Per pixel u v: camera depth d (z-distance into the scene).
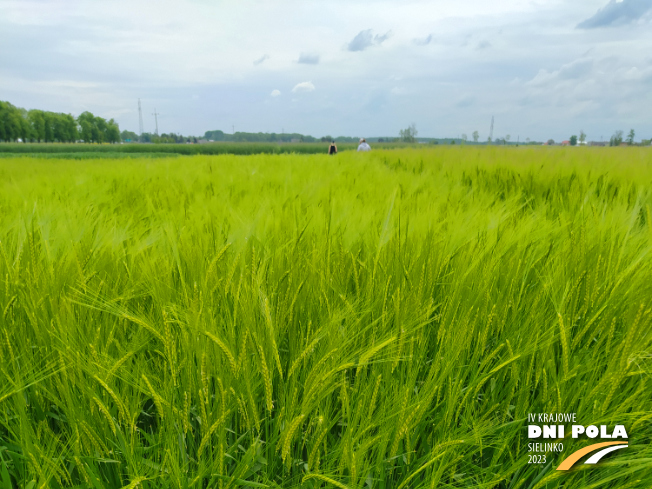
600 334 1.27
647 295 1.25
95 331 1.13
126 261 1.50
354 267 1.35
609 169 4.93
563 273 1.39
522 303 1.34
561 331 1.03
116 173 5.53
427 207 2.38
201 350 1.03
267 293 1.25
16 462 0.97
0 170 6.74
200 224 1.86
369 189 3.57
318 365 0.97
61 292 1.22
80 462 0.91
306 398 0.94
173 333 1.15
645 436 1.02
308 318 1.24
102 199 3.17
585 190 3.67
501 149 11.88
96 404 0.99
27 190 3.40
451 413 1.02
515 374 1.11
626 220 1.78
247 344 1.10
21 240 1.47
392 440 1.04
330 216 1.77
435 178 4.88
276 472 1.06
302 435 1.06
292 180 4.24
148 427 1.18
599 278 1.38
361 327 1.24
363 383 1.11
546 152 9.53
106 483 0.98
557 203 3.09
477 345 1.13
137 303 1.31
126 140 178.62
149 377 1.05
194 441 1.12
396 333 1.06
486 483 0.94
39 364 1.09
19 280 1.25
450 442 0.91
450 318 1.25
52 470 0.88
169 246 1.51
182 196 3.15
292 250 1.48
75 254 1.34
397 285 1.38
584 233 1.50
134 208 2.90
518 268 1.43
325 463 0.99
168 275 1.26
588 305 1.32
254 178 4.59
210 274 1.21
